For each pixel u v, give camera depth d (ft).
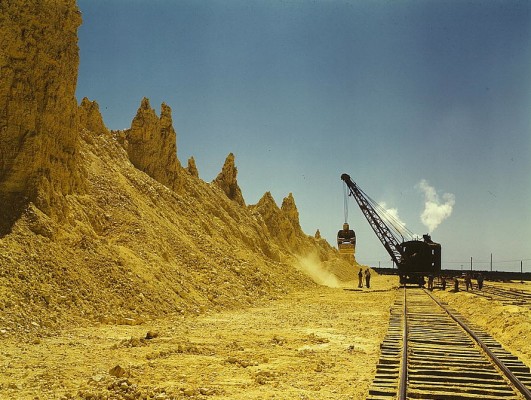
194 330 64.75
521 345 62.08
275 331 67.77
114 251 80.23
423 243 189.26
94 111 134.72
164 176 149.07
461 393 35.55
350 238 286.05
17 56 73.67
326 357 50.47
